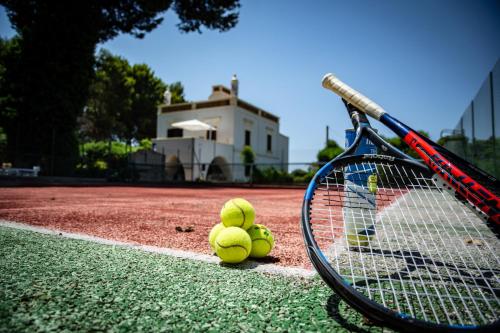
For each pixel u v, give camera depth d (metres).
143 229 3.92
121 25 24.34
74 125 23.16
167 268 2.22
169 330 1.36
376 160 2.00
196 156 26.44
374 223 2.53
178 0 24.42
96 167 26.02
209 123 30.83
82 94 23.39
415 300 1.71
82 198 8.79
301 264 2.46
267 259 2.62
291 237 3.66
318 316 1.53
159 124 33.59
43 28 21.11
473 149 13.53
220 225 2.65
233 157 29.88
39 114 21.39
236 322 1.45
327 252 2.60
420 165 1.91
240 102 31.81
